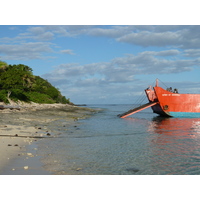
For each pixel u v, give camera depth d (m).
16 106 41.03
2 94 44.69
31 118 27.64
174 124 28.64
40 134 16.39
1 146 11.47
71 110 59.69
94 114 52.16
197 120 34.19
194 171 9.00
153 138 17.11
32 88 77.69
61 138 15.75
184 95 37.44
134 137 17.47
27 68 75.94
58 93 104.38
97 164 9.60
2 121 21.53
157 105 38.91
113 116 44.03
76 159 10.24
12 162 9.01
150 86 39.94
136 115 50.16
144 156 11.23
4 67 58.47
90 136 17.39
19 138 14.23
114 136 17.77
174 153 11.97
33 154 10.61
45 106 58.81
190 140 16.28
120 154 11.54
